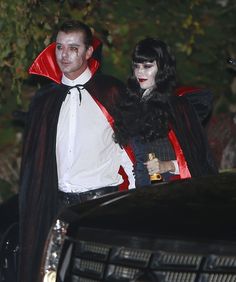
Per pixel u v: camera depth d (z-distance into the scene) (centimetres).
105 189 1363
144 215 1063
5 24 1647
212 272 984
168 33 2052
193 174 1365
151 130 1355
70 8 1736
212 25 2122
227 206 1054
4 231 1400
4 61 1684
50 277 1130
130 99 1368
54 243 1132
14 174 2058
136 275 1025
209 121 1802
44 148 1383
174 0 2075
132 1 2048
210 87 2111
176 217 1044
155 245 1020
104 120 1370
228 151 1775
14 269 1394
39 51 1661
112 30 1994
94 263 1065
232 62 1469
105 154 1366
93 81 1388
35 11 1672
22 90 1986
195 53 2089
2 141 2059
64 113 1380
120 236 1045
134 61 1362
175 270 1003
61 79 1404
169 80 1362
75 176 1361
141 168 1359
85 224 1085
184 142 1364
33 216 1383
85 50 1375
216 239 989
